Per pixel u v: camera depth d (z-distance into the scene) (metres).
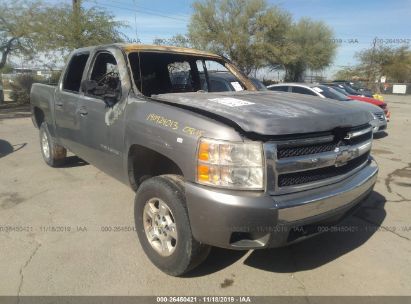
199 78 5.00
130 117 3.53
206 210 2.70
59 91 5.19
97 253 3.56
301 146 2.81
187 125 2.90
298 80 46.12
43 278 3.15
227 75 5.12
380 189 5.64
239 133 2.68
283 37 34.97
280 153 2.72
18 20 19.53
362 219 4.49
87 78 4.47
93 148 4.34
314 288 3.11
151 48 4.30
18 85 19.59
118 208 4.63
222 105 3.04
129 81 3.77
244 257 3.54
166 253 3.19
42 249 3.62
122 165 3.78
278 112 2.88
